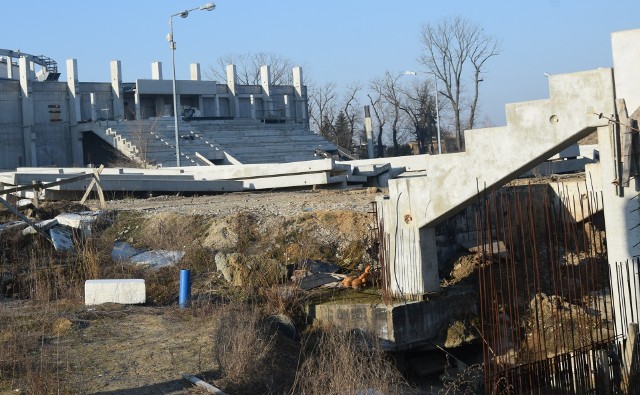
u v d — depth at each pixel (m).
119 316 15.65
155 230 21.80
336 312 16.86
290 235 20.98
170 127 60.50
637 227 14.00
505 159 15.26
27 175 29.44
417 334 16.59
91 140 60.94
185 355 13.13
